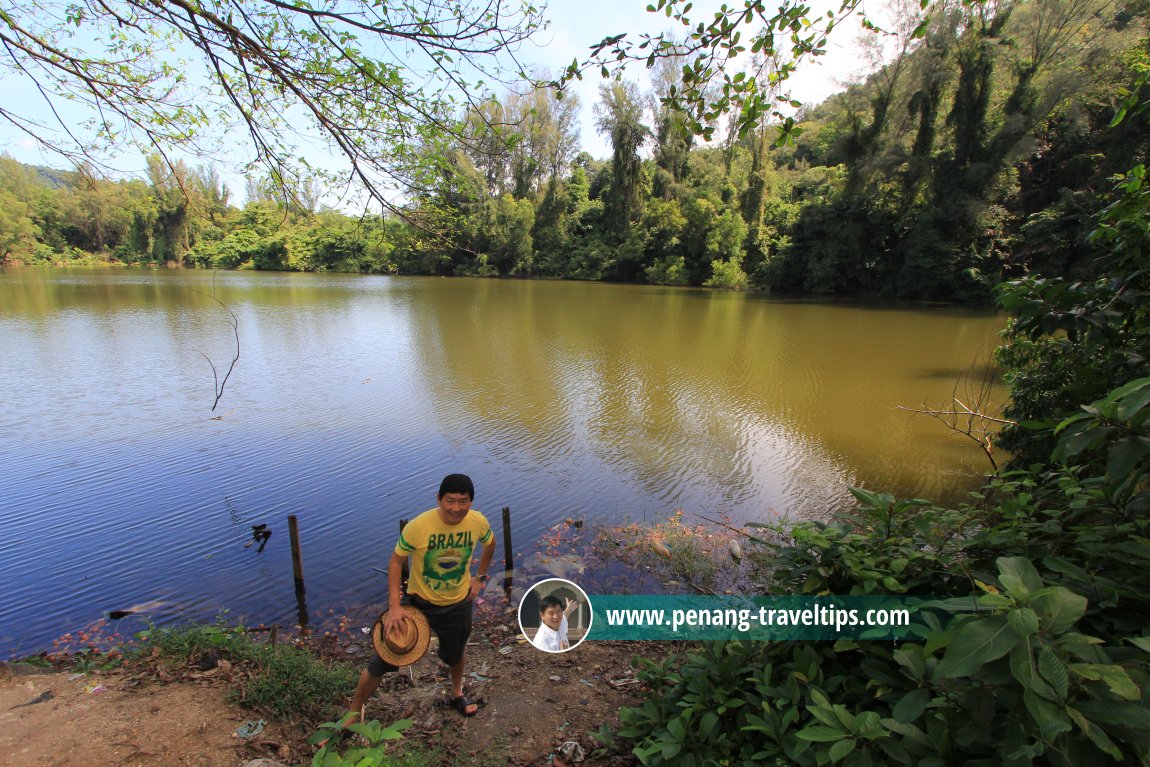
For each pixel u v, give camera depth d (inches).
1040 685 57.1
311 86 138.6
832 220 1381.6
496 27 124.2
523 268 2153.1
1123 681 54.6
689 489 331.6
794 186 1911.9
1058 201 1059.9
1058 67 1069.1
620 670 163.0
